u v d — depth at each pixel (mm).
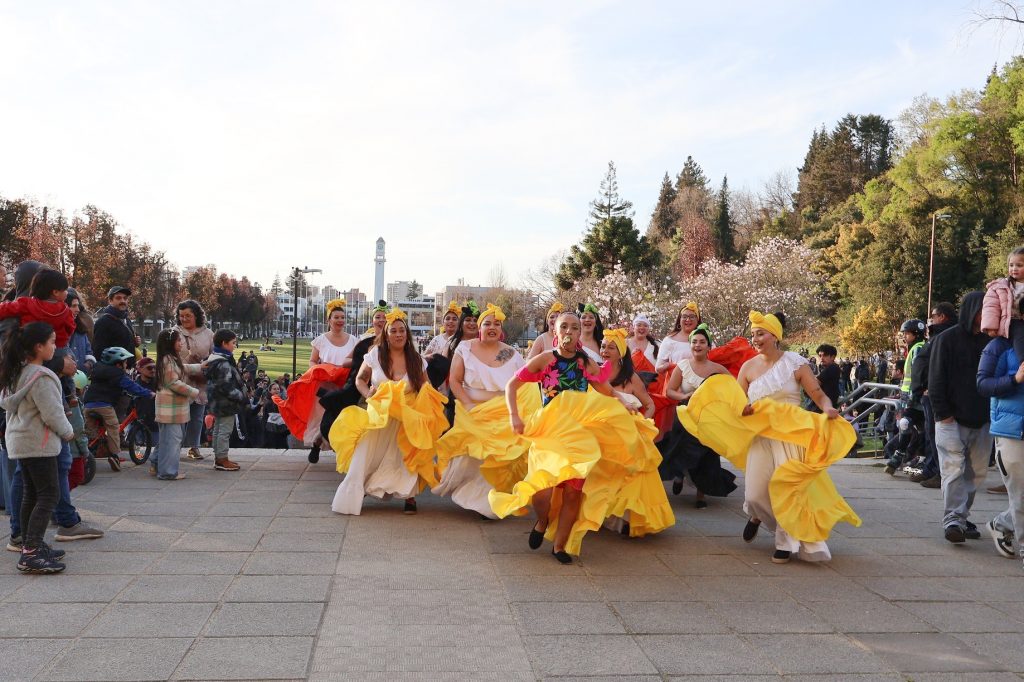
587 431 5582
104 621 4320
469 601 4793
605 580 5293
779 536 5836
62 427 5180
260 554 5676
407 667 3797
